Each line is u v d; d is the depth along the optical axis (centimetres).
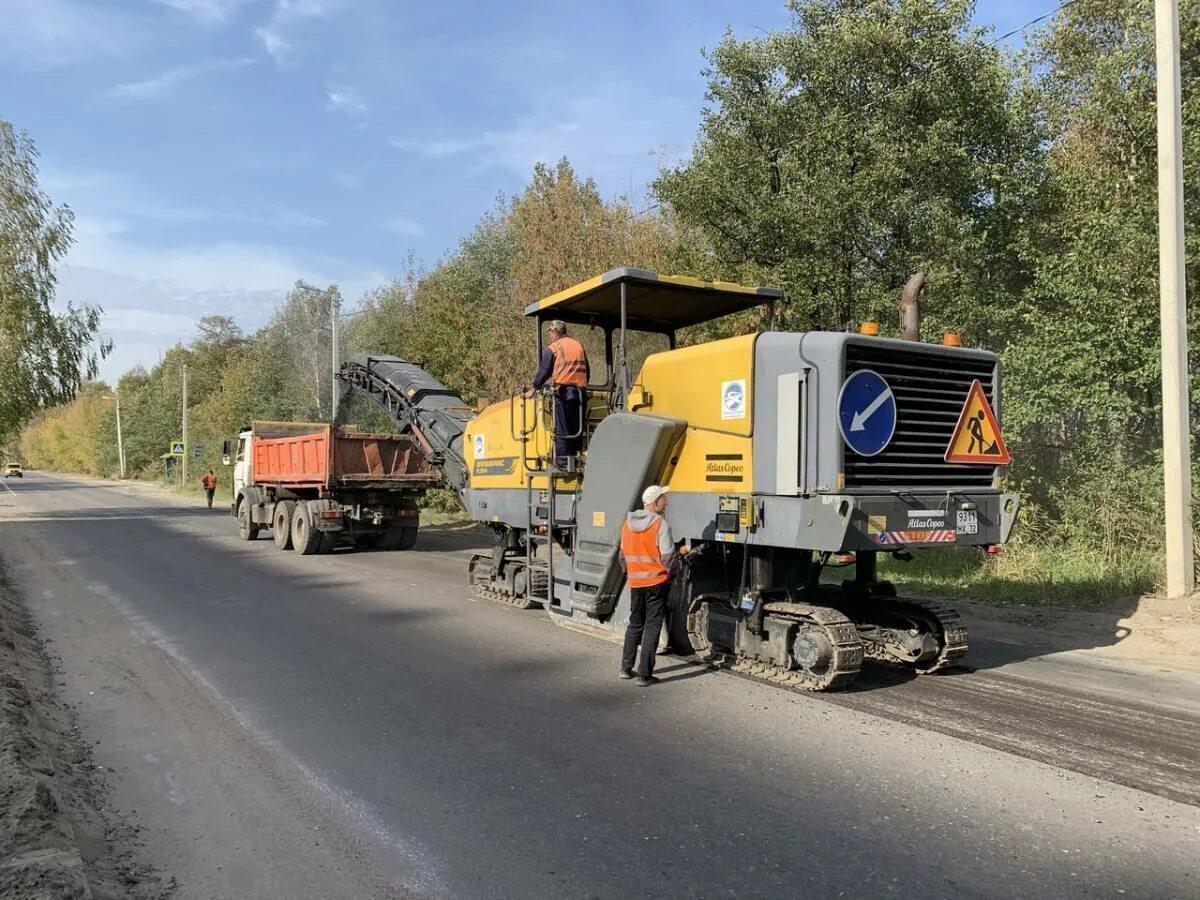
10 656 745
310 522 1642
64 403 2714
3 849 367
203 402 6294
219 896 363
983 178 1309
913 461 649
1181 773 490
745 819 432
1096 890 360
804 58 1352
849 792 465
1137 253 1083
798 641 662
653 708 621
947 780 481
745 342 671
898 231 1318
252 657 790
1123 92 1205
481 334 2283
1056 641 841
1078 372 1113
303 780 493
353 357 1669
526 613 997
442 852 402
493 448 1033
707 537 698
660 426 717
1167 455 952
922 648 698
